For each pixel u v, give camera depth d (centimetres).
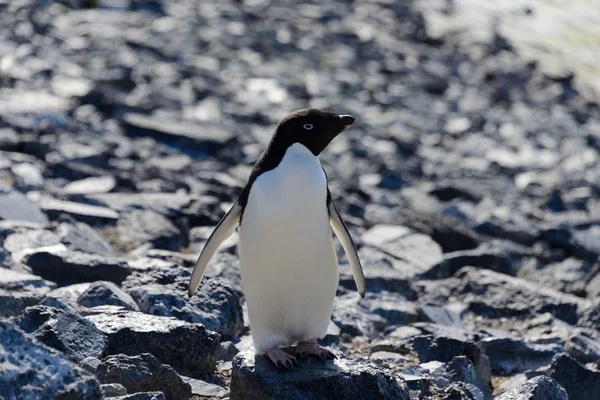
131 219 2711
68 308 1670
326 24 7381
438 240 3275
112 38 5856
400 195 3959
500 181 4478
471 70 7050
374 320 2244
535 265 3216
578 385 1848
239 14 7038
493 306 2516
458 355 1911
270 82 5519
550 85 7194
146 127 4050
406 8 8406
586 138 5662
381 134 4947
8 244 2217
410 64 6781
